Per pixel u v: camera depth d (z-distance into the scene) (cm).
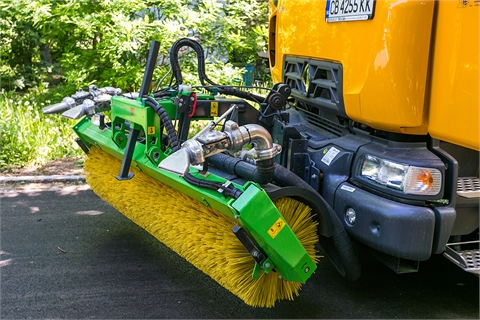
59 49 891
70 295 333
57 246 407
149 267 375
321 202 279
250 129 257
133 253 398
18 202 507
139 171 361
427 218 270
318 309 321
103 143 377
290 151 328
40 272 363
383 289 348
